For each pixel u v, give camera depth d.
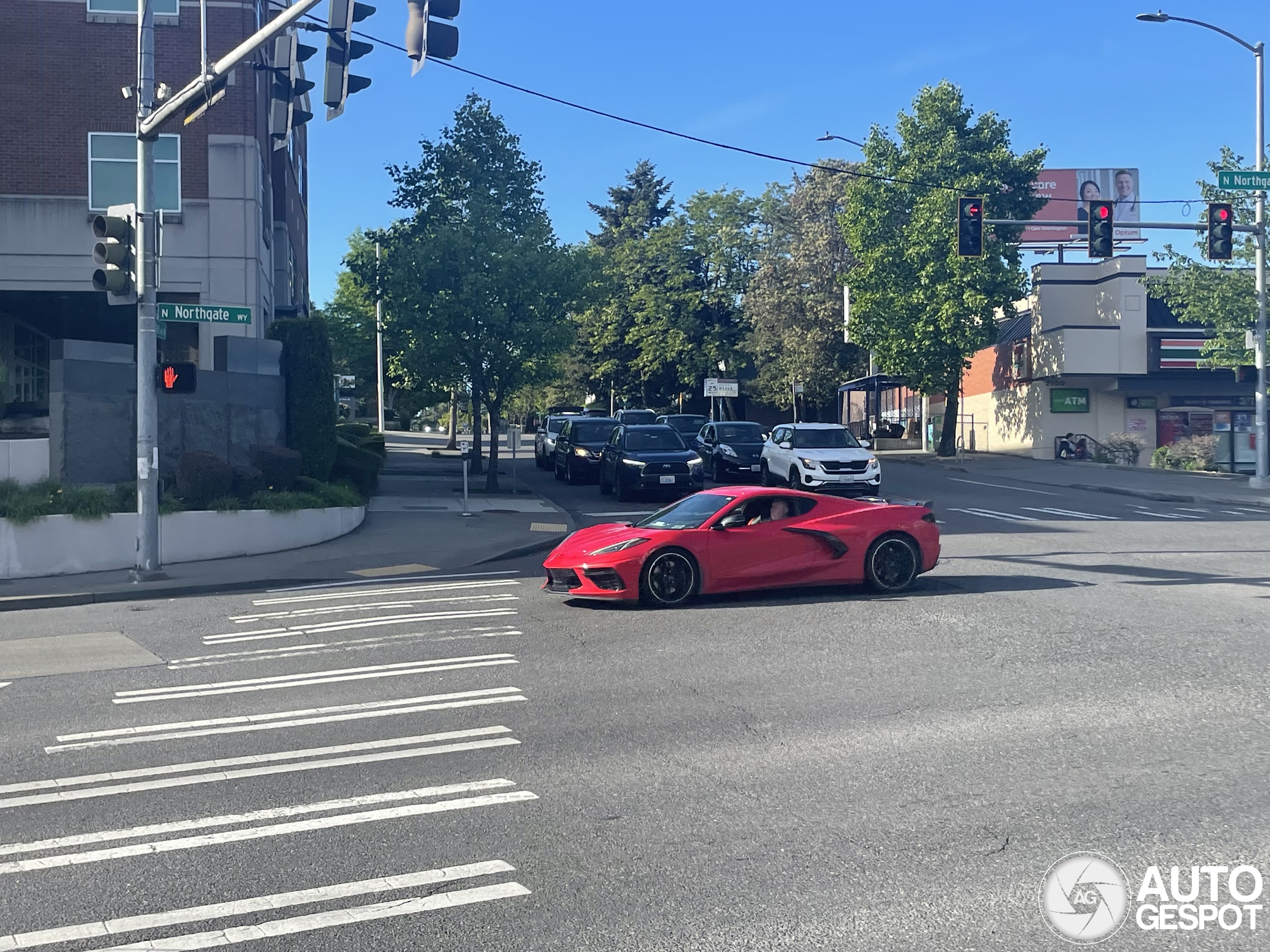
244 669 10.12
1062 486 30.86
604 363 67.88
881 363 41.97
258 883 5.27
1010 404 45.97
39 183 24.78
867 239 41.16
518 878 5.29
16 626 13.00
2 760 7.42
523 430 83.88
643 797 6.41
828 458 25.45
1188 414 42.47
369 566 17.05
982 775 6.69
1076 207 72.62
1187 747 7.19
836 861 5.45
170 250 25.23
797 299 55.41
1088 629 11.03
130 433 18.56
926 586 13.90
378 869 5.42
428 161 32.59
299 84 14.50
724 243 63.34
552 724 7.99
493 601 13.52
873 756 7.10
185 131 25.31
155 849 5.72
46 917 4.93
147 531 15.73
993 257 39.66
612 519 23.38
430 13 11.09
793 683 9.07
